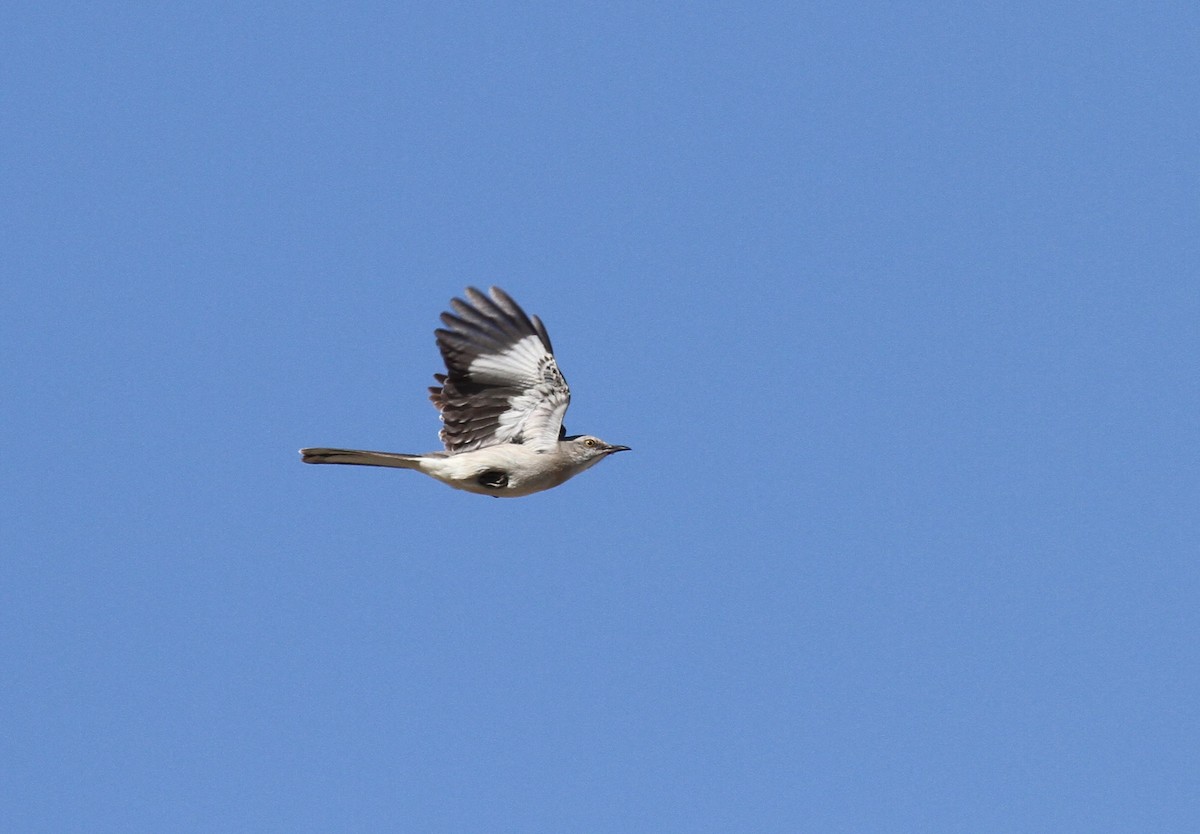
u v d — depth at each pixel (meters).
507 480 15.20
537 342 15.35
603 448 15.60
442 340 15.35
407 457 15.01
